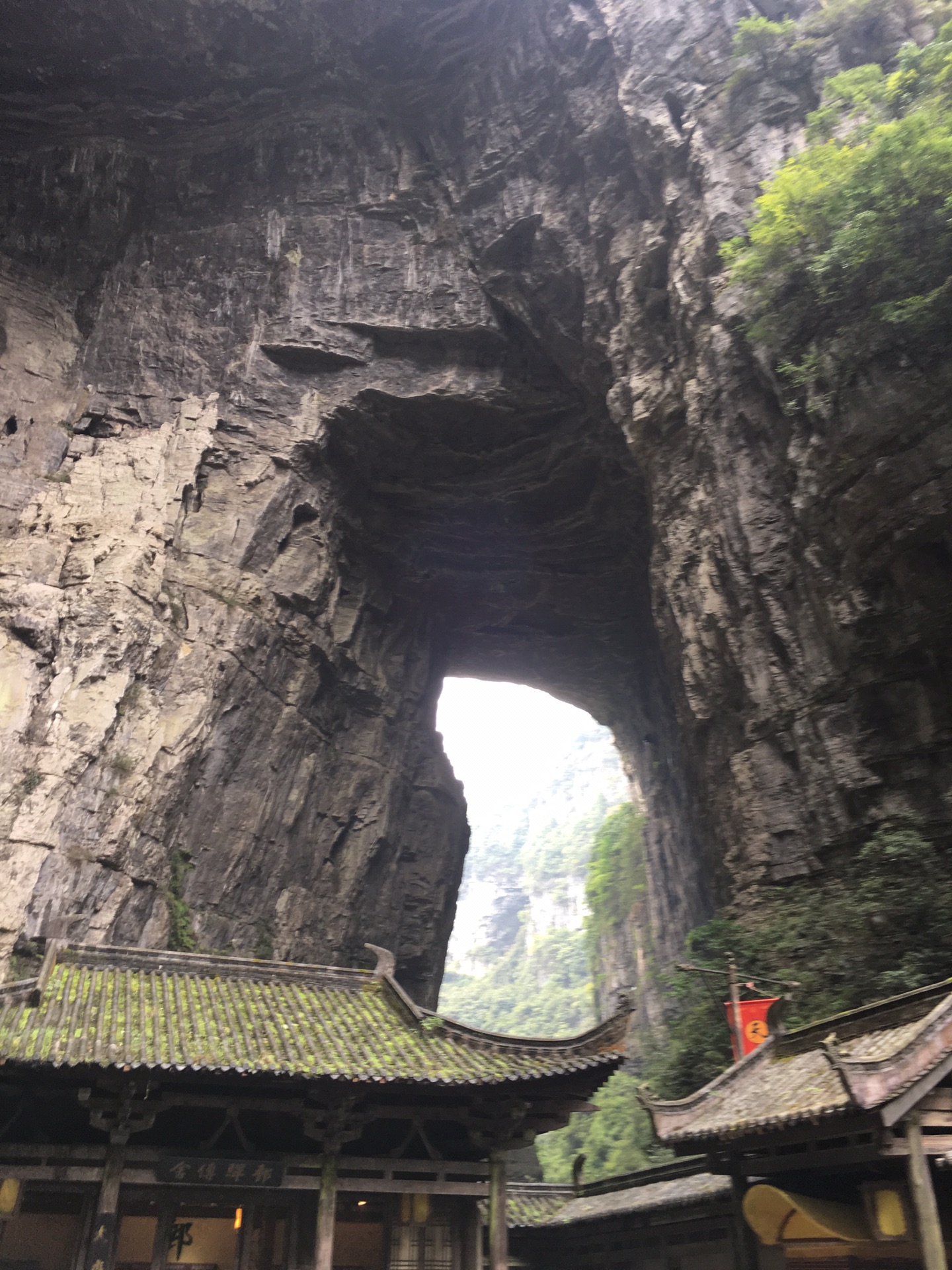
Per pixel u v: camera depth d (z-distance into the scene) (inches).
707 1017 780.0
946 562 699.4
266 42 1211.2
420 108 1300.4
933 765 703.7
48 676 896.9
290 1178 490.6
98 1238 453.1
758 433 904.3
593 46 1156.5
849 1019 426.9
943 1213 350.6
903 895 652.1
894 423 714.8
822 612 797.2
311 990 587.8
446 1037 545.3
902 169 666.8
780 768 832.3
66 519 1019.3
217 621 1065.5
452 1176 519.8
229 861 1030.4
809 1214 370.6
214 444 1165.1
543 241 1181.7
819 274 750.5
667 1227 586.9
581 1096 533.0
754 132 983.6
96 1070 454.0
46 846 812.0
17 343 1140.5
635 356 1067.9
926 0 957.8
